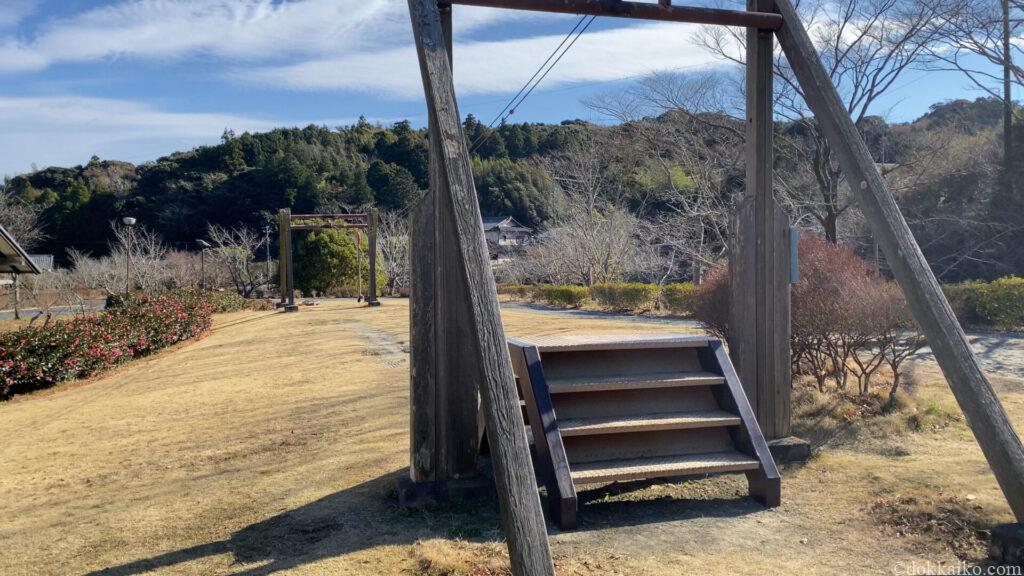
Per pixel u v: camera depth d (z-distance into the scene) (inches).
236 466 196.4
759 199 175.8
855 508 136.0
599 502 146.6
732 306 177.0
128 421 290.4
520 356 147.3
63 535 145.9
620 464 139.8
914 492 140.6
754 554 116.3
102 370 493.7
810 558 114.2
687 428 145.0
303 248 1526.8
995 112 909.2
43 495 184.5
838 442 184.5
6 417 346.9
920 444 178.4
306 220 1534.2
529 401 142.3
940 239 717.9
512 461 93.2
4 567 128.9
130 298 901.8
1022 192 699.4
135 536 141.1
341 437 221.9
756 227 175.2
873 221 143.3
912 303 134.6
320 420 254.5
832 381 244.2
